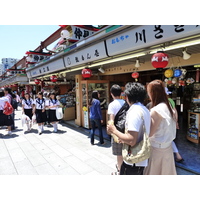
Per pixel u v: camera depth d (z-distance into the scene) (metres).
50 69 5.48
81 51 3.74
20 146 3.78
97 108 3.61
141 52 2.66
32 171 2.64
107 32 2.78
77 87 5.40
